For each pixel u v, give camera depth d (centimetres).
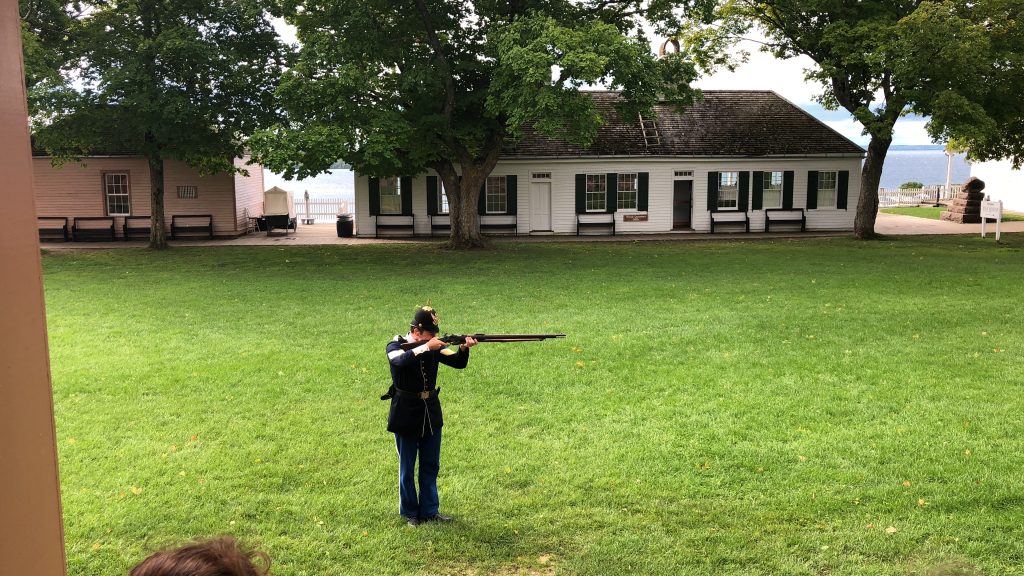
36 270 162
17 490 154
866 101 2858
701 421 902
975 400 960
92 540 624
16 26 156
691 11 2617
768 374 1087
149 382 1067
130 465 783
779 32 2923
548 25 2173
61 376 1094
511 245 2920
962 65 2348
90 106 2473
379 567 585
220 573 138
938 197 4938
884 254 2488
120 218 3269
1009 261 2250
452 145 2619
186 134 2553
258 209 3775
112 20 2523
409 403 646
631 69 2175
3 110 151
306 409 961
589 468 772
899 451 800
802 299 1659
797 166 3453
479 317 1493
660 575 573
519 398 998
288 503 697
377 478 755
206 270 2206
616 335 1327
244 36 2650
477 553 607
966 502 679
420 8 2388
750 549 609
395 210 3334
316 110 2323
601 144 3388
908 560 587
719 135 3488
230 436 867
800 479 738
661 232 3453
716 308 1566
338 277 2055
